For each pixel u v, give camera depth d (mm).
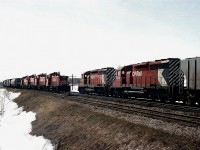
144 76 30469
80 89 50375
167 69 26391
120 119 16625
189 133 12773
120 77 35406
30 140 21891
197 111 19312
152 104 24562
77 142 16828
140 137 13250
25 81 85625
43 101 35438
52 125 22609
